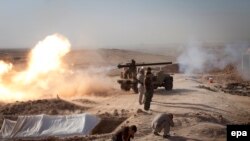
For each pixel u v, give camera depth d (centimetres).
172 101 2133
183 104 2044
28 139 1552
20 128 1620
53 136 1548
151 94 1850
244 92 3203
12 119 1853
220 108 2033
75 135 1555
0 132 1628
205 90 2695
